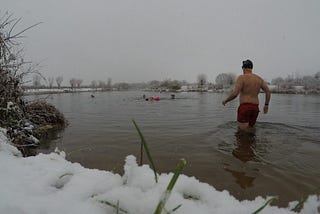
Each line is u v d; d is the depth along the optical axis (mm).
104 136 5191
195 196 1297
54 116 6738
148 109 12609
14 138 3588
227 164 3197
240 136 4910
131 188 1238
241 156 3543
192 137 4965
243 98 5578
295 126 6078
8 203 1098
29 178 1474
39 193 1283
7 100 3514
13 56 3527
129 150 3955
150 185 1297
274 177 2754
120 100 22156
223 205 1221
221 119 8156
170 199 1144
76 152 3838
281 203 2162
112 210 1094
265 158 3439
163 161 3348
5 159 1768
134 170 1419
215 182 2629
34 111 5793
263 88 5668
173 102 19016
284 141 4422
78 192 1274
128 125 6836
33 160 1863
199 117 8844
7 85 3539
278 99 23359
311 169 3002
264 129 5652
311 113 10055
